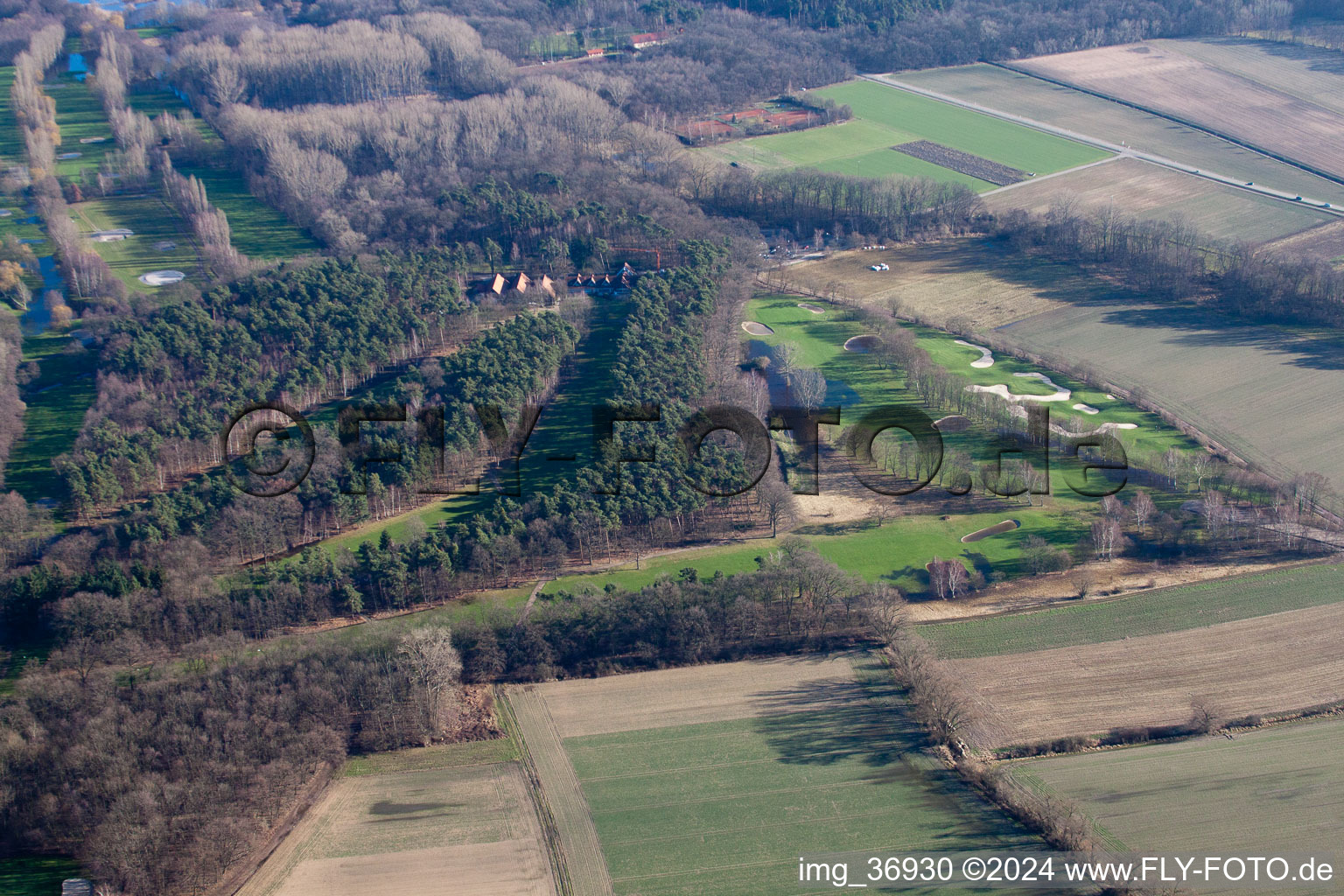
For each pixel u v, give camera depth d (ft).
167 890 648.38
